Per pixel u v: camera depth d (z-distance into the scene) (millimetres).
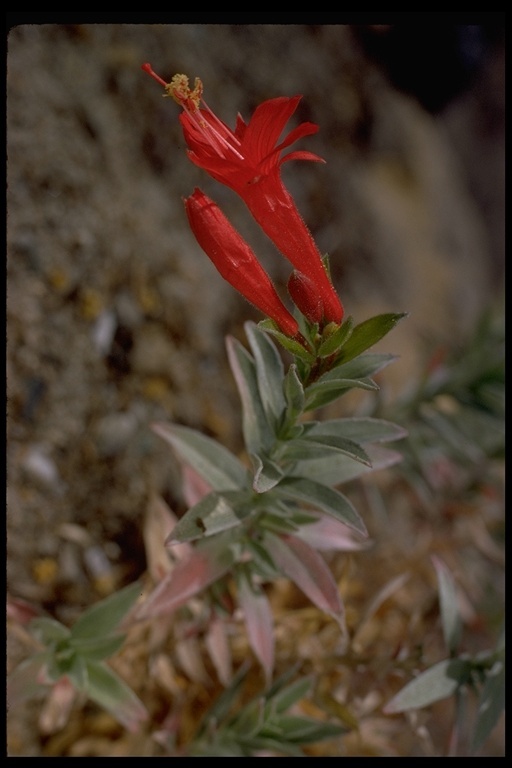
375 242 376
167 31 311
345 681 232
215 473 210
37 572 243
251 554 214
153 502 234
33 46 277
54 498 249
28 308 255
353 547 219
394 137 420
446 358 297
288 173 353
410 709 215
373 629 244
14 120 265
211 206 180
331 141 382
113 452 259
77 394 258
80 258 267
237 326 295
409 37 443
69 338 260
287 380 185
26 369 252
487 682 219
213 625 225
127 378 267
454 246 431
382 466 208
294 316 188
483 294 441
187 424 274
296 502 219
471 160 493
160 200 291
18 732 232
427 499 274
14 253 256
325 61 391
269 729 219
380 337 182
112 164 282
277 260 313
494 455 282
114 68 292
